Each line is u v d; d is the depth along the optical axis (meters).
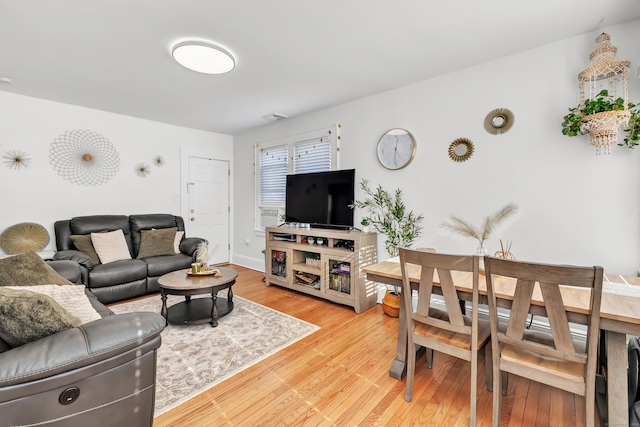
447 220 2.86
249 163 5.09
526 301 1.32
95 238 3.45
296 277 3.75
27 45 2.28
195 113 4.07
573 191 2.24
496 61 2.56
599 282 1.12
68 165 3.75
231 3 1.81
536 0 1.80
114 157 4.11
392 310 2.93
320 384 1.86
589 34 2.16
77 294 1.40
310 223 3.77
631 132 1.96
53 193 3.65
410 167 3.11
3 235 3.31
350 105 3.60
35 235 3.47
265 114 4.11
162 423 1.52
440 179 2.91
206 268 2.98
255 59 2.52
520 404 1.69
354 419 1.57
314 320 2.87
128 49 2.35
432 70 2.77
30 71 2.76
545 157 2.35
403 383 1.88
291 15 1.93
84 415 1.09
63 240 3.45
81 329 1.14
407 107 3.12
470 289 1.57
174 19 1.96
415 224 3.08
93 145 3.92
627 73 1.87
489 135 2.61
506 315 2.62
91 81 2.98
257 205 4.94
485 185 2.64
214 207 5.23
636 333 1.18
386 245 3.29
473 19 1.99
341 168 3.71
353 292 3.11
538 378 1.34
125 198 4.23
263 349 2.28
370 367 2.05
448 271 1.52
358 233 3.14
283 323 2.77
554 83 2.30
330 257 3.32
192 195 4.94
